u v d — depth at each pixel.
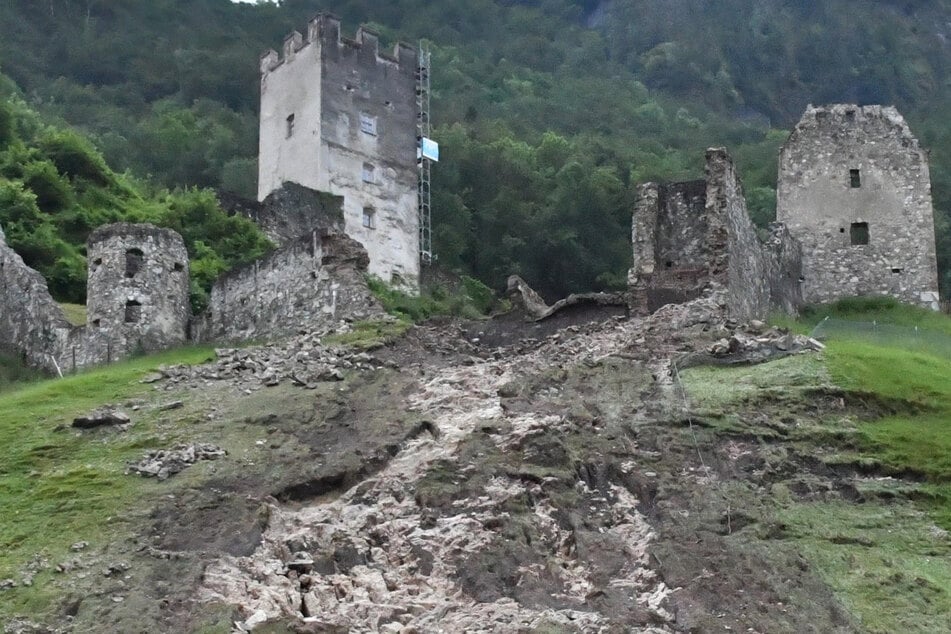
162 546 18.20
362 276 30.52
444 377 25.22
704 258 30.38
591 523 19.20
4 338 33.12
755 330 27.33
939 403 23.92
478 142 57.66
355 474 20.47
